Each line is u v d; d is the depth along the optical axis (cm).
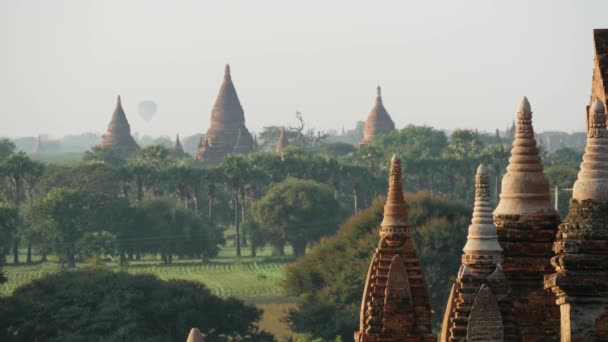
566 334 5209
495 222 6438
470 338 5662
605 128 5281
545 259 6366
